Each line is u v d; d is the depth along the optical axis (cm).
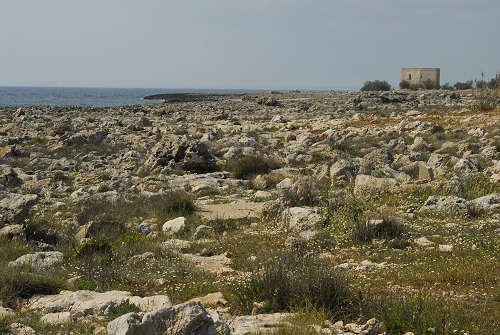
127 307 750
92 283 932
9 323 679
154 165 2480
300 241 1210
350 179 1895
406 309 695
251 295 809
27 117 5066
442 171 1978
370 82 13750
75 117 5597
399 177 1936
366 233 1248
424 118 4353
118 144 3300
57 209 1672
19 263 996
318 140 3531
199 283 927
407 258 1071
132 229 1435
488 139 2884
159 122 5028
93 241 1144
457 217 1415
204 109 7075
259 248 1212
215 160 2600
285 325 654
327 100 8981
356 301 755
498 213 1445
